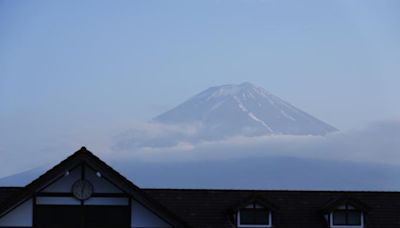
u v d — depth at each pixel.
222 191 52.50
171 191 52.31
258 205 49.50
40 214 45.38
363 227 50.28
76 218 45.56
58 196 45.56
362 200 53.38
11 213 45.16
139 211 45.97
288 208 51.62
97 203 45.78
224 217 50.31
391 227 51.50
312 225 50.59
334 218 50.31
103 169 45.31
